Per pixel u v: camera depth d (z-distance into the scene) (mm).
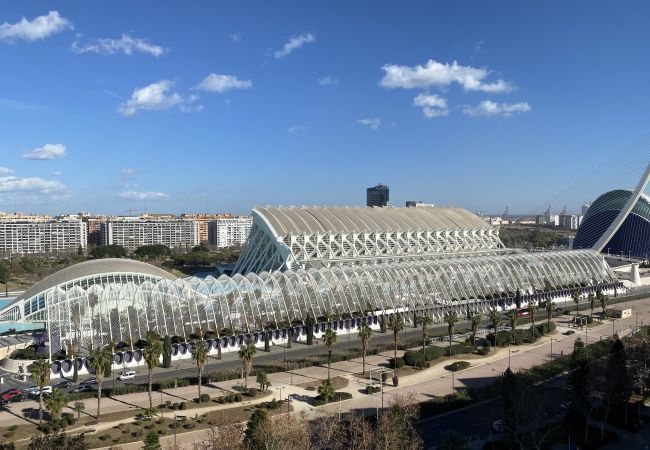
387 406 99125
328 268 168250
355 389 109625
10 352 134375
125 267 175375
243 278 153750
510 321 155000
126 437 86500
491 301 180125
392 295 164500
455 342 143875
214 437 78062
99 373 95125
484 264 189875
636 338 122875
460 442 71438
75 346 119500
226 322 137875
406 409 86812
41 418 91250
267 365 124625
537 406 91000
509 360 129000
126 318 127750
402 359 125062
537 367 118188
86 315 125188
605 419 89375
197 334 132750
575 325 164500
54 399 88812
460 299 174875
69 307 125688
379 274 167000
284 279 153250
